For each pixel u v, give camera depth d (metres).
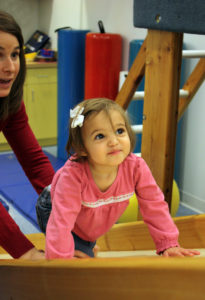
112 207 1.31
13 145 1.63
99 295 0.68
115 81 4.03
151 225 1.31
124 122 1.21
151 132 2.11
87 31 4.21
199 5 1.65
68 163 1.27
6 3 5.21
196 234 1.54
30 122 4.80
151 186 1.30
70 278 0.72
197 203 3.45
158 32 1.97
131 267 0.62
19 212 3.30
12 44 1.28
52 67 4.73
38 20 5.43
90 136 1.19
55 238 1.17
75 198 1.22
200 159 3.36
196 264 0.55
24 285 0.87
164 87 2.00
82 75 4.28
